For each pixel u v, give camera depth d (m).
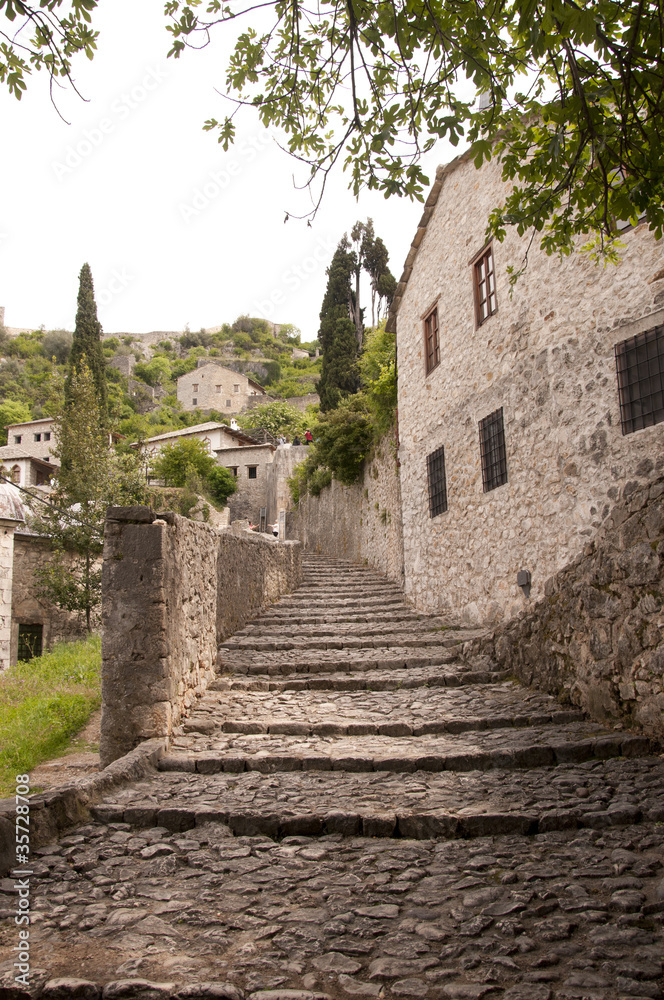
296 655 9.05
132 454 20.05
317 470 27.36
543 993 2.49
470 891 3.36
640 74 3.35
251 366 77.75
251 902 3.33
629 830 4.05
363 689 7.83
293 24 3.71
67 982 2.60
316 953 2.84
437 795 4.67
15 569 16.62
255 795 4.75
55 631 16.89
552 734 5.90
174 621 6.28
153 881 3.59
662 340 6.37
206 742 6.02
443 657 8.75
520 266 8.59
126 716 5.86
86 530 16.53
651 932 2.90
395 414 14.75
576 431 7.34
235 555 10.73
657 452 6.32
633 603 5.91
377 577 16.14
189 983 2.61
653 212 3.84
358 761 5.37
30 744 6.67
